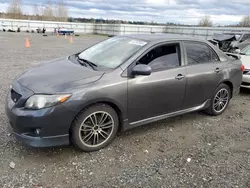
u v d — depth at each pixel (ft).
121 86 10.47
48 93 9.17
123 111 10.87
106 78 10.26
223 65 14.83
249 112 16.58
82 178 8.76
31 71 11.22
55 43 67.15
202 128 13.60
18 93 9.72
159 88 11.71
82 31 152.56
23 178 8.55
